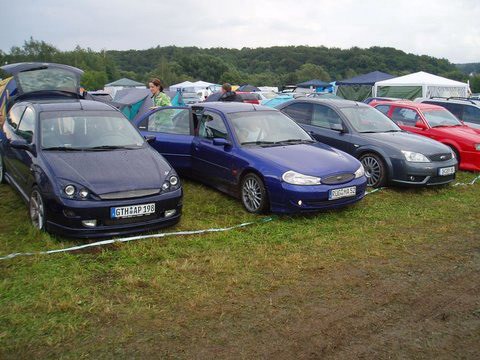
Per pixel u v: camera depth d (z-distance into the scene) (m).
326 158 6.42
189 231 5.51
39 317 3.46
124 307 3.64
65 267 4.38
